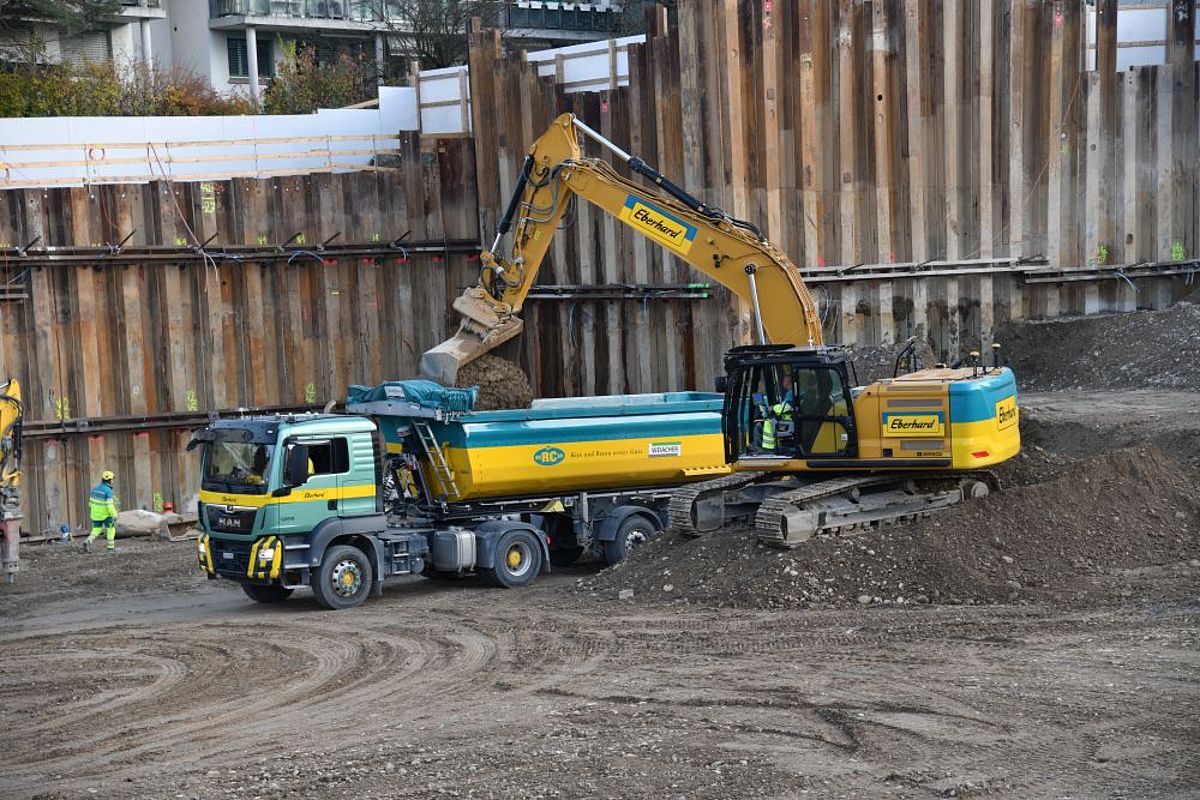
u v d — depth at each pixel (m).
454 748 11.84
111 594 21.91
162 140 34.84
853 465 18.31
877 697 12.73
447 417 20.16
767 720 12.24
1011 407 18.88
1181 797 9.91
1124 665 13.22
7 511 22.20
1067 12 30.83
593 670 14.61
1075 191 31.23
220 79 53.75
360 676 15.05
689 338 30.69
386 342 32.66
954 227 30.23
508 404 23.53
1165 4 33.25
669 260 30.41
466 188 33.53
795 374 18.59
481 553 20.27
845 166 29.42
